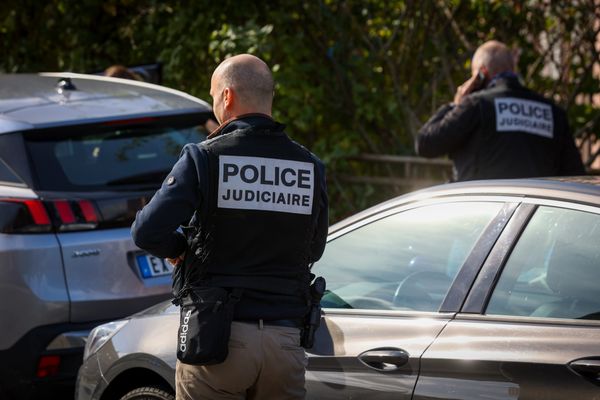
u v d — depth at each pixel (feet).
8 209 21.52
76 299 21.54
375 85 34.96
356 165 35.27
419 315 14.43
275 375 13.91
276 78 34.01
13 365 21.63
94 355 18.37
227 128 14.25
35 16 42.93
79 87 25.84
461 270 14.32
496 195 14.58
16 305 21.43
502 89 25.13
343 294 15.65
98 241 21.83
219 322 13.51
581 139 34.65
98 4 40.83
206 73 36.83
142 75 33.99
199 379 13.88
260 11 35.42
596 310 12.85
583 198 13.66
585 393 12.21
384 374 14.20
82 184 22.20
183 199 13.55
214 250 13.76
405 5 34.60
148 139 23.62
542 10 34.04
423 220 15.31
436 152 25.58
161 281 22.43
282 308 13.88
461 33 34.96
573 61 34.35
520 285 13.64
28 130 22.20
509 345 13.12
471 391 13.24
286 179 14.10
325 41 34.76
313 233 14.52
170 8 38.27
